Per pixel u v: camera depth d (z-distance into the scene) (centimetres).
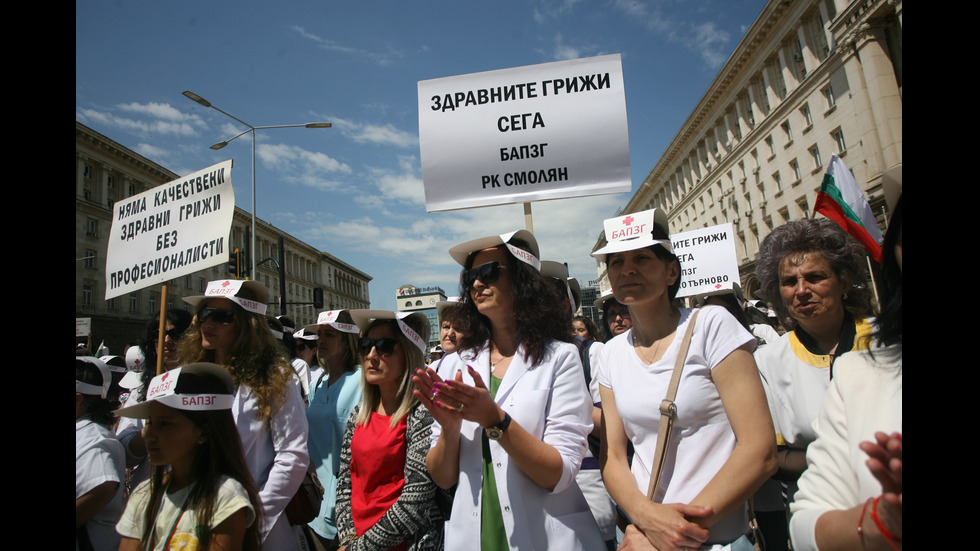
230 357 283
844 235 224
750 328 481
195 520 208
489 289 216
